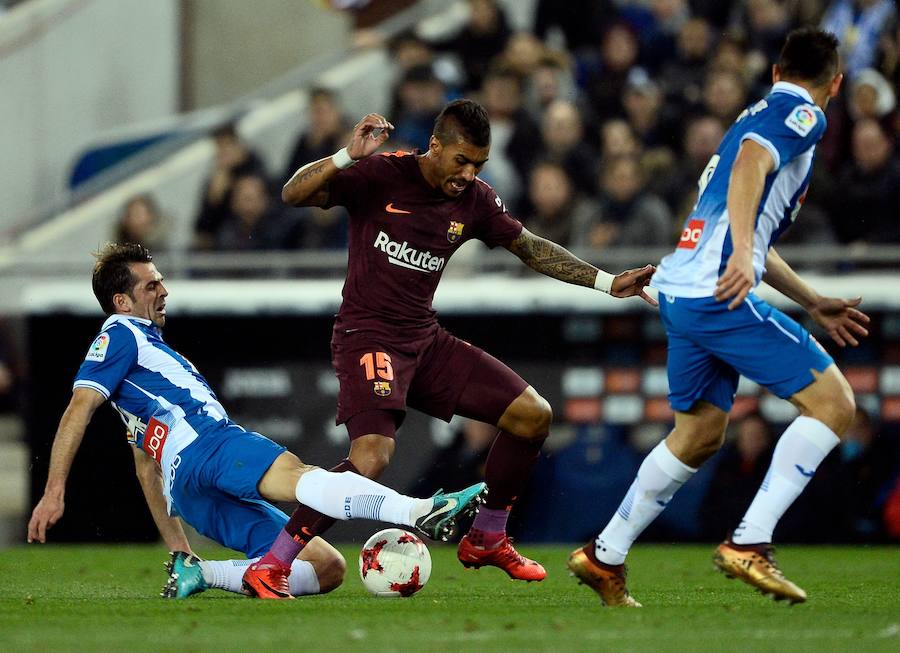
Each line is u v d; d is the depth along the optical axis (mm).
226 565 19656
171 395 19641
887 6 40656
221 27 49438
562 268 20906
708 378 17422
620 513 17672
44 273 36531
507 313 32688
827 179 36719
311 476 18656
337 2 50938
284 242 40500
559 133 40156
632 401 32250
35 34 47000
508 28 45719
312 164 19312
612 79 42219
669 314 17422
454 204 20172
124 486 33000
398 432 32250
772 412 31828
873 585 22562
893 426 31656
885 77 39844
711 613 17172
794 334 16828
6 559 29391
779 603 18719
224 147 41469
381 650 13703
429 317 20547
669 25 43312
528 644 14148
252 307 33375
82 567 27203
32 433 33625
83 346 33781
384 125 18797
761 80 42188
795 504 32312
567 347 32531
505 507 21281
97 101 47688
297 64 50438
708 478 32312
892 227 36281
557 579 23984
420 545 19828
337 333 20297
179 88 49125
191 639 14617
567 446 32531
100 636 14922
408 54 45062
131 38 48219
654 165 38875
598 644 14172
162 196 44031
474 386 20688
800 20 42438
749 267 16266
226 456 19125
